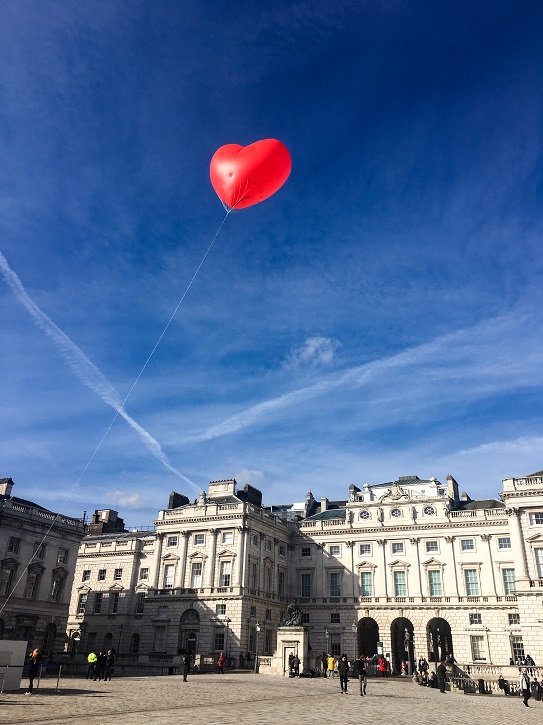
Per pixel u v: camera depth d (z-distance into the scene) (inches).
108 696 1453.0
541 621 2874.0
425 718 1258.0
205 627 3324.3
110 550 4097.0
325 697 1625.2
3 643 1492.4
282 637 2591.0
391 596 3599.9
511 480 3152.1
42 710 1141.1
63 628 3176.7
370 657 3627.0
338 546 3868.1
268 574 3688.5
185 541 3604.8
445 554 3572.8
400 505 3796.8
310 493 4490.7
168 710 1181.7
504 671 2581.2
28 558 3048.7
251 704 1357.0
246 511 3521.2
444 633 3779.5
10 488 3270.2
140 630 3673.7
